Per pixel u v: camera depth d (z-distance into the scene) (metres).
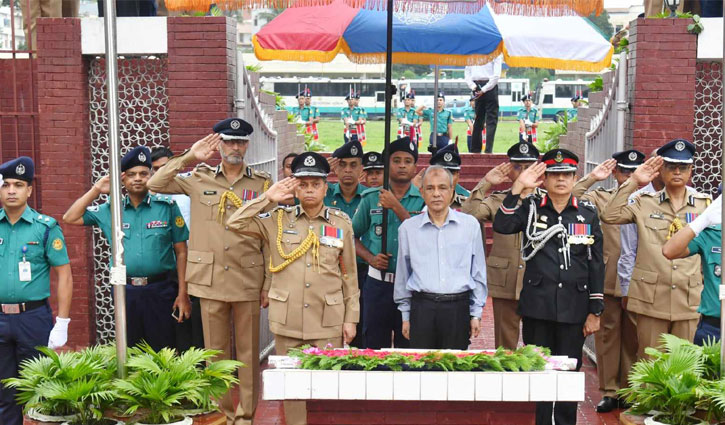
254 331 7.06
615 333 7.97
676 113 8.98
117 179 5.02
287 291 6.39
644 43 8.97
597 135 10.51
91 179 9.30
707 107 9.29
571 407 6.53
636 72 9.02
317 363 4.91
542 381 4.73
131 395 4.82
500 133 37.47
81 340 9.21
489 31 8.86
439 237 6.35
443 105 22.00
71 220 7.06
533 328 6.59
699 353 5.11
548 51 8.84
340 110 42.78
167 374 4.90
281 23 9.05
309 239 6.39
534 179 6.34
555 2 7.02
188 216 7.86
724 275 4.96
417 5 7.32
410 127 25.34
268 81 42.88
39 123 9.27
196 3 6.87
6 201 6.34
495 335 8.12
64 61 9.05
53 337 6.42
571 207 6.53
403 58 9.09
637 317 7.32
